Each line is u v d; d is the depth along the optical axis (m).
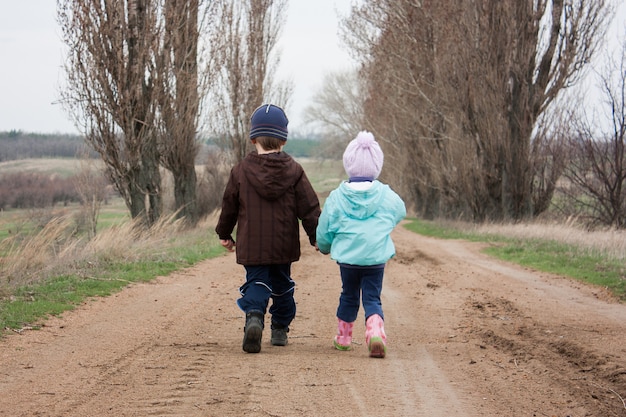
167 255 17.05
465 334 8.25
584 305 10.73
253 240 6.90
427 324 9.00
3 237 12.91
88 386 5.52
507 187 32.12
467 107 32.16
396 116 45.16
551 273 15.53
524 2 30.00
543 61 30.47
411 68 38.34
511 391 5.55
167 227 22.31
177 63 26.89
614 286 12.73
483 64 31.03
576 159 29.67
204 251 19.34
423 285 13.26
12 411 4.83
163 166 29.42
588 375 6.10
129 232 17.75
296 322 9.20
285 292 7.31
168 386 5.54
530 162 31.72
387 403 5.14
